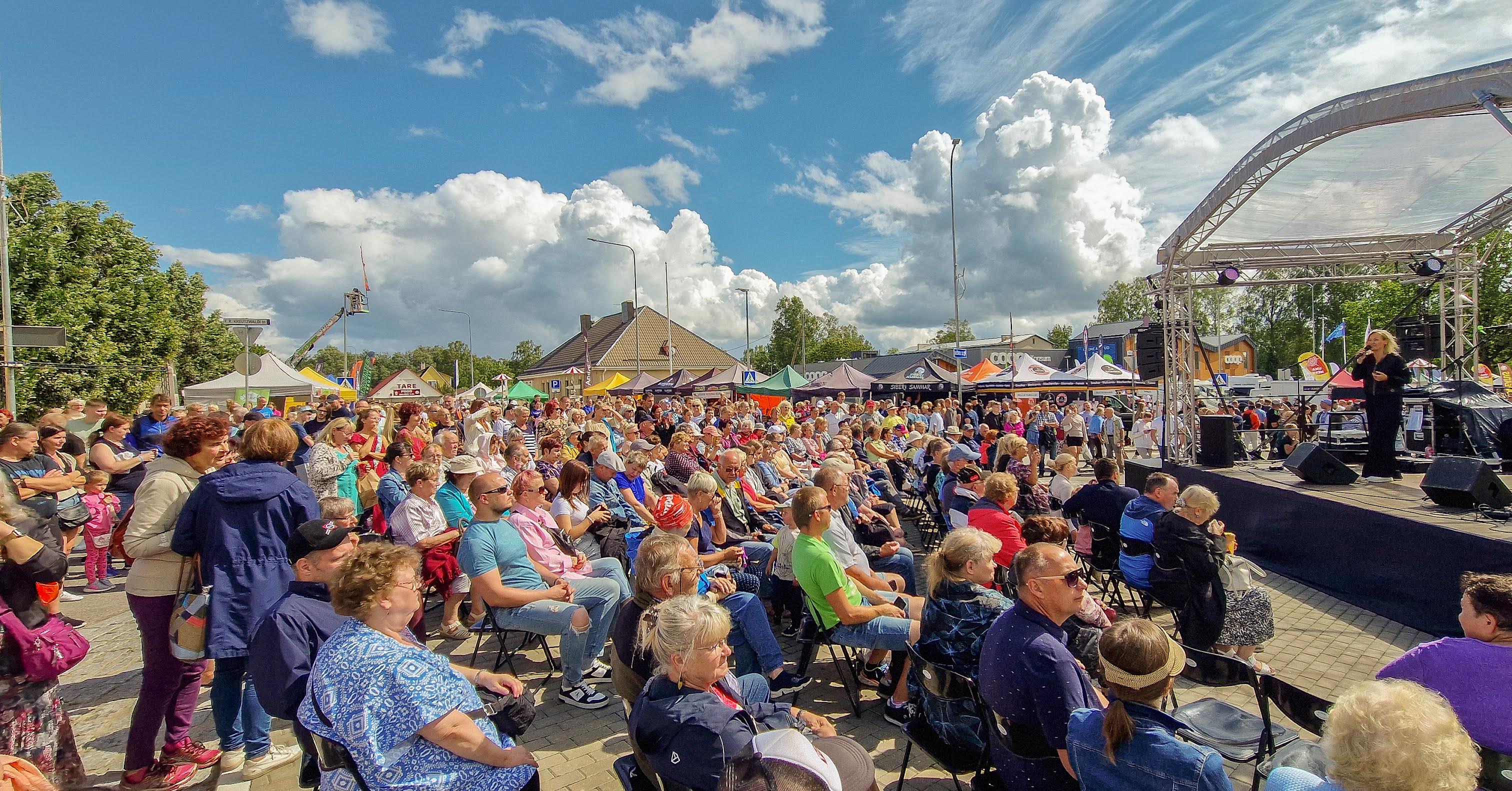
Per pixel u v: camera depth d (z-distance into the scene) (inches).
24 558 116.9
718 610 99.6
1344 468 295.6
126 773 135.6
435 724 88.4
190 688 141.2
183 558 136.6
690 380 1190.3
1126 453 687.7
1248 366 1786.4
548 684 187.0
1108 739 85.7
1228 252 462.6
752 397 1091.9
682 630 96.0
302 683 108.9
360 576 91.5
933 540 338.0
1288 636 216.4
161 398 340.2
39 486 235.5
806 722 114.2
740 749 90.4
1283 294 2343.8
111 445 296.0
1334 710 72.3
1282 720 155.0
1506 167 337.1
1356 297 2105.1
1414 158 326.6
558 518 222.7
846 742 101.2
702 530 224.4
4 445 225.0
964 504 249.6
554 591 176.1
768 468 344.5
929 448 337.7
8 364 454.3
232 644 132.6
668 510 201.9
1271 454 416.8
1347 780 68.4
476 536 173.3
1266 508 300.8
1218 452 382.3
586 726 164.1
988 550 134.2
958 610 134.0
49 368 506.9
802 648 210.5
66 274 770.8
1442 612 208.1
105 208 869.8
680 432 339.9
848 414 756.6
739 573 216.1
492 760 93.6
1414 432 401.4
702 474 226.2
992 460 469.1
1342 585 251.9
